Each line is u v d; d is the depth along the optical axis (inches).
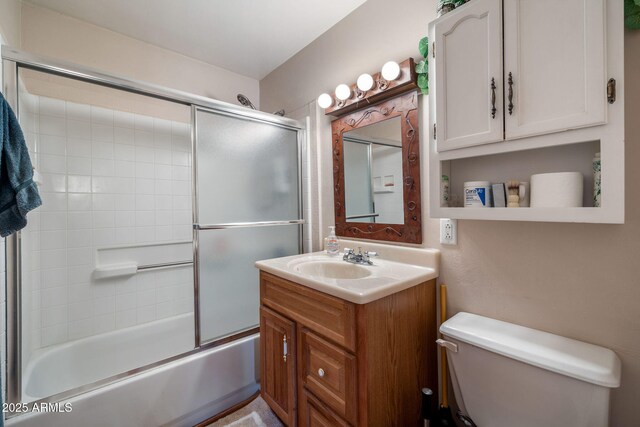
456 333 38.7
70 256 68.7
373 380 37.5
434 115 41.4
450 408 47.2
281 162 77.3
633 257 31.9
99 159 72.5
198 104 62.1
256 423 58.2
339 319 39.6
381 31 59.7
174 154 84.5
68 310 68.5
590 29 27.2
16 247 45.4
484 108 34.9
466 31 36.7
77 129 69.3
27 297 58.9
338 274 56.4
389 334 40.0
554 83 29.5
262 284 57.1
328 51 72.6
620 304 32.7
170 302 84.2
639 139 31.3
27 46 62.1
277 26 71.3
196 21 68.9
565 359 30.8
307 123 80.0
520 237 40.4
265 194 73.8
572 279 36.1
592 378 28.3
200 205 62.7
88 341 69.7
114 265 74.9
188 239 87.4
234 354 64.3
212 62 88.4
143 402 52.5
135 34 74.0
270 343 54.4
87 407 47.4
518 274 40.6
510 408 34.2
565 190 31.0
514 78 32.1
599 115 26.8
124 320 76.7
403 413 42.3
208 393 60.2
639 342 31.6
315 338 43.6
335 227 70.3
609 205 27.0
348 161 66.2
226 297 66.7
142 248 79.5
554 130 29.5
